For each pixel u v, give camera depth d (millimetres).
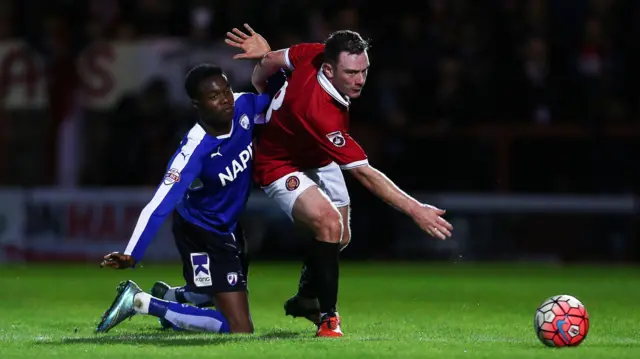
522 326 27859
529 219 57281
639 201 56906
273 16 59344
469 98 58188
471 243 57531
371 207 57531
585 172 57812
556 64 59938
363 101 58875
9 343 22422
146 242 22656
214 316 24641
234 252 24703
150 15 60688
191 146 23594
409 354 20000
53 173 58938
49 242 57906
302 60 24875
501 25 60688
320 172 25703
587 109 58281
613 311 33156
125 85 58344
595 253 57156
